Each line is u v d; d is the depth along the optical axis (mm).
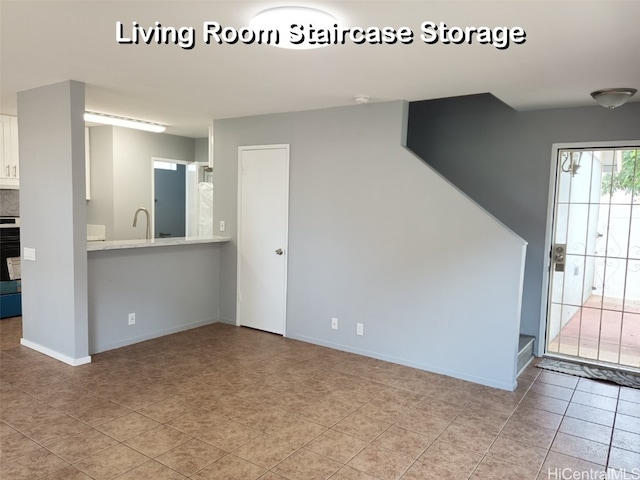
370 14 2246
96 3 2201
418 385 3732
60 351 4043
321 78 3420
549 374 4066
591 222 4316
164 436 2818
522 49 2668
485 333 3777
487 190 4723
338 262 4516
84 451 2623
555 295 4523
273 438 2834
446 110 4926
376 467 2553
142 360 4137
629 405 3447
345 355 4410
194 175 7188
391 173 4152
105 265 4312
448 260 3918
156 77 3510
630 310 4207
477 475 2502
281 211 4902
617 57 2779
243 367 4035
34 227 4141
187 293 5129
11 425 2902
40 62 3174
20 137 4164
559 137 4344
